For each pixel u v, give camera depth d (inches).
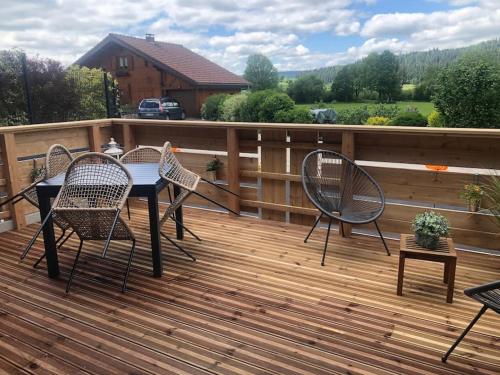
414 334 90.1
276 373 78.5
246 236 148.3
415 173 136.9
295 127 146.1
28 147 162.2
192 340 88.6
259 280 115.5
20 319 97.2
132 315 98.3
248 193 170.6
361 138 143.4
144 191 112.3
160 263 117.1
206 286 112.3
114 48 755.4
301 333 90.7
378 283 113.3
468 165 130.0
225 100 510.6
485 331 90.9
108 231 110.4
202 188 180.4
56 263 118.2
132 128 191.9
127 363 81.4
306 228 156.2
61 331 92.3
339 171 143.5
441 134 125.2
